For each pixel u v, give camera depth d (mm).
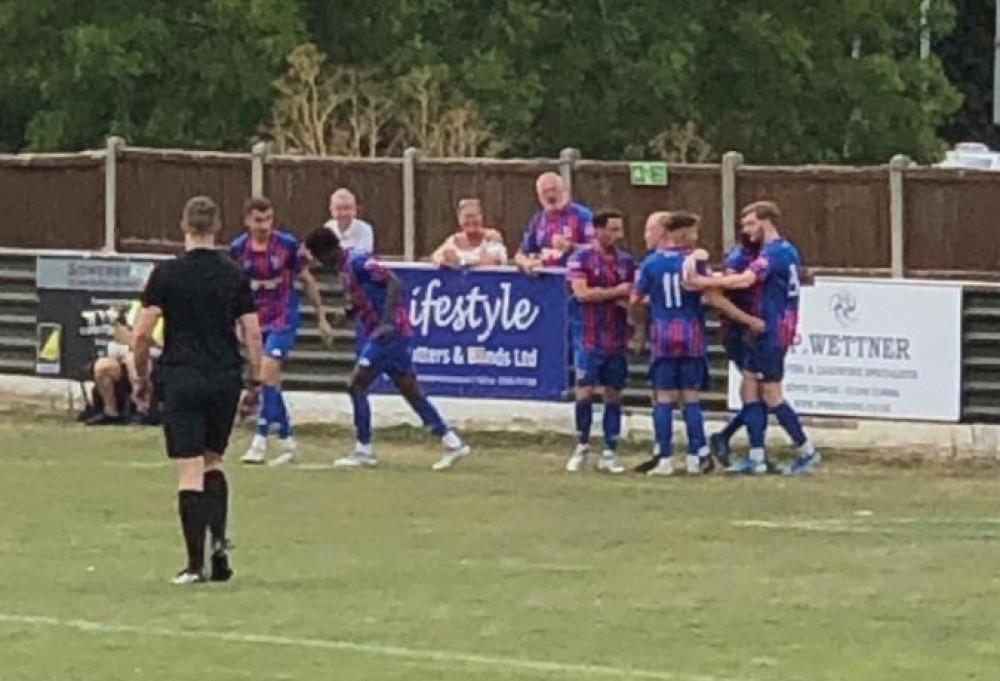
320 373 22000
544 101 38750
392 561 13375
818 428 20375
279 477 17891
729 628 11062
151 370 14219
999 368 19781
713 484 17828
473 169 22438
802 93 41844
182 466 12469
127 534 14422
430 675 9812
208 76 36094
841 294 20250
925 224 21219
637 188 21953
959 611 11617
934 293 19922
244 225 21891
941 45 56750
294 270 18719
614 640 10703
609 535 14648
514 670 9922
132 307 22078
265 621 11219
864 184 21344
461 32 38469
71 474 17688
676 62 39062
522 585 12430
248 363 13867
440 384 21266
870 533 14875
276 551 13766
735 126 41219
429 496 16734
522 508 16062
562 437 20859
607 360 18578
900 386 20078
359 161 22734
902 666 10062
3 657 10242
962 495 17312
